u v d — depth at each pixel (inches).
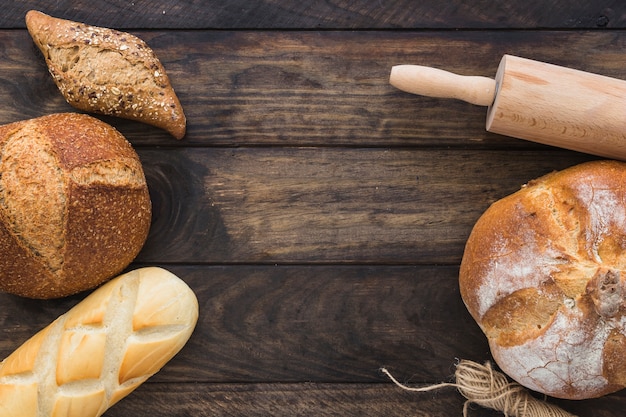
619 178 25.9
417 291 29.0
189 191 28.8
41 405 26.4
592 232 25.5
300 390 29.1
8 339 28.8
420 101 28.6
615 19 28.2
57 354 26.5
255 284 29.0
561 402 28.9
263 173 28.8
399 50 28.5
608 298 24.8
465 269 27.2
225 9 28.4
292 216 28.9
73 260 26.2
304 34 28.5
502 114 25.9
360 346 29.1
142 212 27.1
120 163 26.5
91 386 26.5
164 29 28.5
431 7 28.4
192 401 29.1
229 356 29.1
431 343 29.1
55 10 28.3
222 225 28.9
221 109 28.6
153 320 26.6
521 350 26.3
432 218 28.9
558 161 28.6
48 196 25.6
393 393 29.2
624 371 26.1
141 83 27.0
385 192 28.8
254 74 28.6
